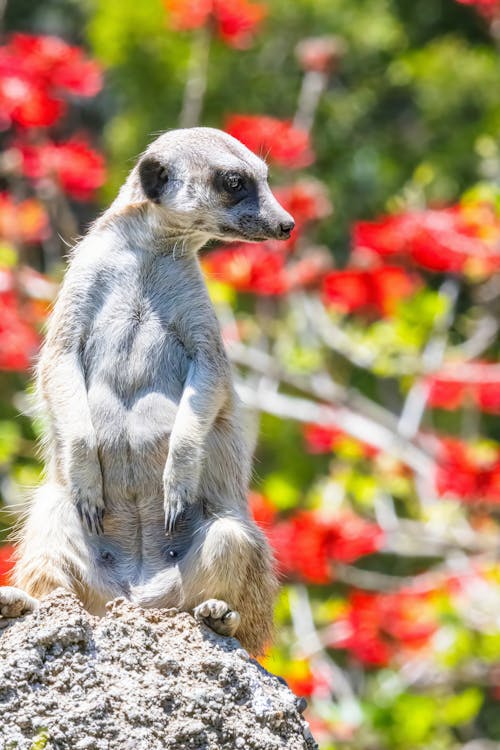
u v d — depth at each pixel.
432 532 13.79
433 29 23.17
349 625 13.76
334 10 21.52
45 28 23.53
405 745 12.78
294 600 13.66
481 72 21.47
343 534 13.63
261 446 17.64
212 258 15.17
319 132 21.20
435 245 14.20
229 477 7.88
